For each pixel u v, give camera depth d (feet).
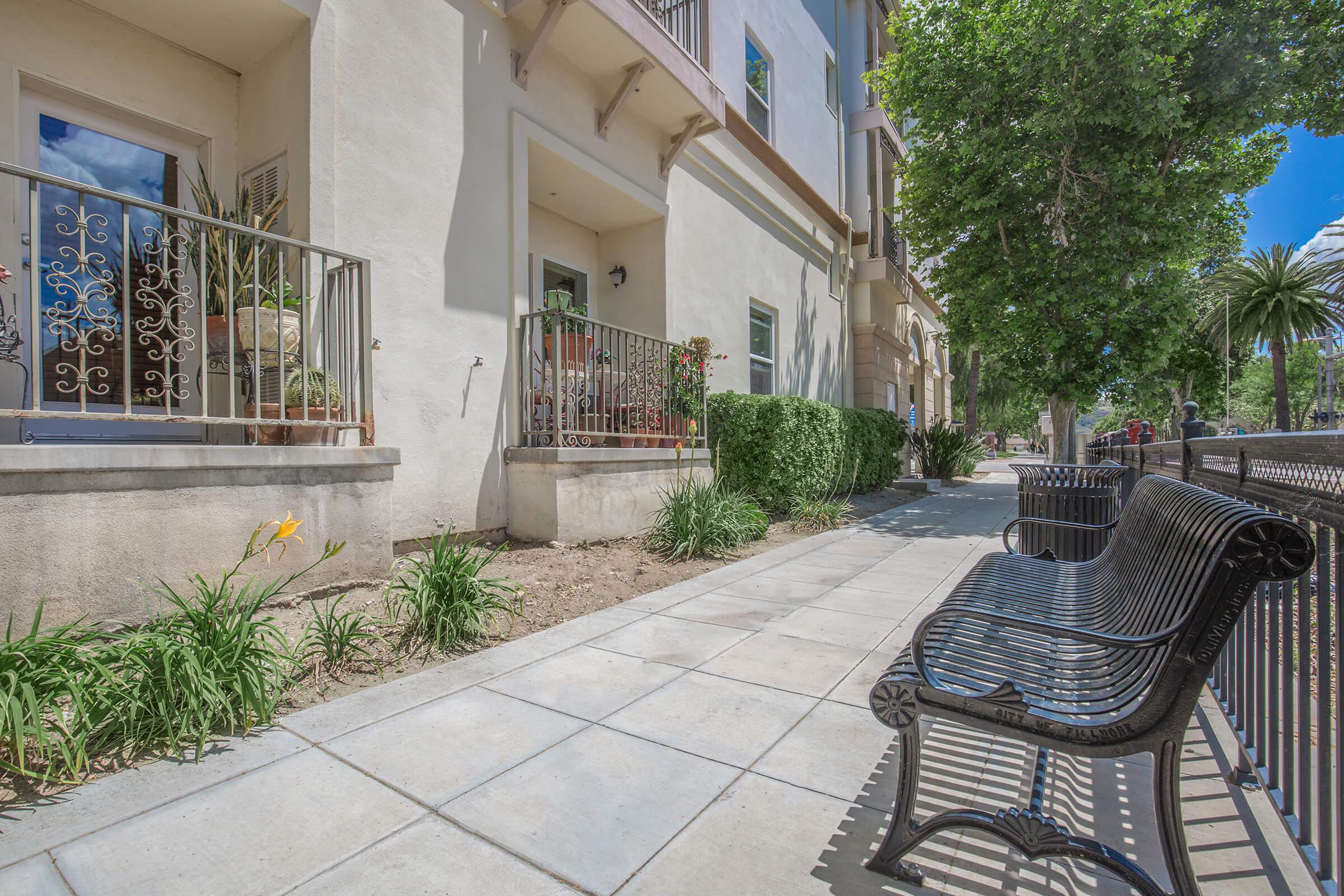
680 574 16.81
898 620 12.85
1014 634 7.36
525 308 19.22
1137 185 29.17
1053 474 14.15
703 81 23.72
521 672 10.14
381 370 15.40
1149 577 6.79
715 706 8.89
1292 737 5.80
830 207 40.91
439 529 16.63
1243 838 6.00
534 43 18.75
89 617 9.27
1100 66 28.45
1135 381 32.42
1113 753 4.91
